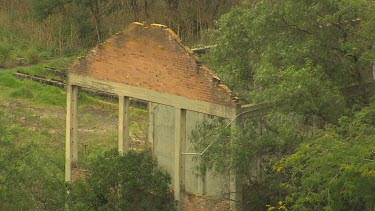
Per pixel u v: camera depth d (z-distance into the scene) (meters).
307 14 65.62
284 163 59.12
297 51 64.50
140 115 110.00
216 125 64.38
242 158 61.50
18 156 78.94
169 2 145.12
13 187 76.19
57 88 122.94
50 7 144.38
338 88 63.84
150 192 68.06
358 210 59.38
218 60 71.12
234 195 64.12
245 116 63.94
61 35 143.75
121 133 71.69
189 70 66.25
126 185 67.44
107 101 117.69
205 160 63.38
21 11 151.62
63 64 132.75
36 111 113.81
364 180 55.84
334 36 66.19
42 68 131.50
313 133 61.12
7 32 145.50
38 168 78.94
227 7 141.75
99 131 104.69
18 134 97.62
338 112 61.88
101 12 146.00
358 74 66.62
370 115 59.78
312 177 56.72
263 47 68.31
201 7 142.38
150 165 68.69
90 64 73.00
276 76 62.19
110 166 68.12
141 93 69.75
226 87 64.19
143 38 69.12
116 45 71.00
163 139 71.94
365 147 56.22
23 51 140.25
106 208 67.56
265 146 61.97
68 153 75.75
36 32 144.25
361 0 63.94
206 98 65.25
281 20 66.38
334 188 56.31
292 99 60.16
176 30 141.75
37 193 76.88
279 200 63.00
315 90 60.56
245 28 69.75
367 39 64.31
